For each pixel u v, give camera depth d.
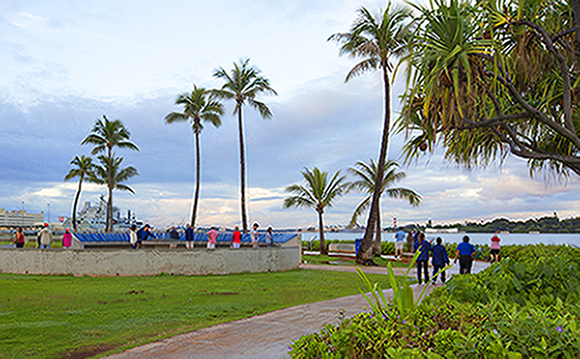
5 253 20.59
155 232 29.94
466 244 14.31
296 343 3.43
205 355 5.46
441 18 6.47
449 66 6.42
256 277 17.23
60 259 18.53
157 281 15.64
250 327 7.09
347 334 3.22
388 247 37.66
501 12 6.81
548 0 7.46
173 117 39.41
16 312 9.08
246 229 34.47
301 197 36.91
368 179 32.31
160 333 7.01
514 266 5.44
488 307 3.59
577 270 5.61
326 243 45.09
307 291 12.53
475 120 7.23
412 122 7.51
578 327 2.90
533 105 7.84
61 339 6.69
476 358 2.74
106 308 9.59
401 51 23.08
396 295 4.04
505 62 7.27
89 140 48.50
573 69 7.63
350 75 25.47
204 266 18.70
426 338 3.30
